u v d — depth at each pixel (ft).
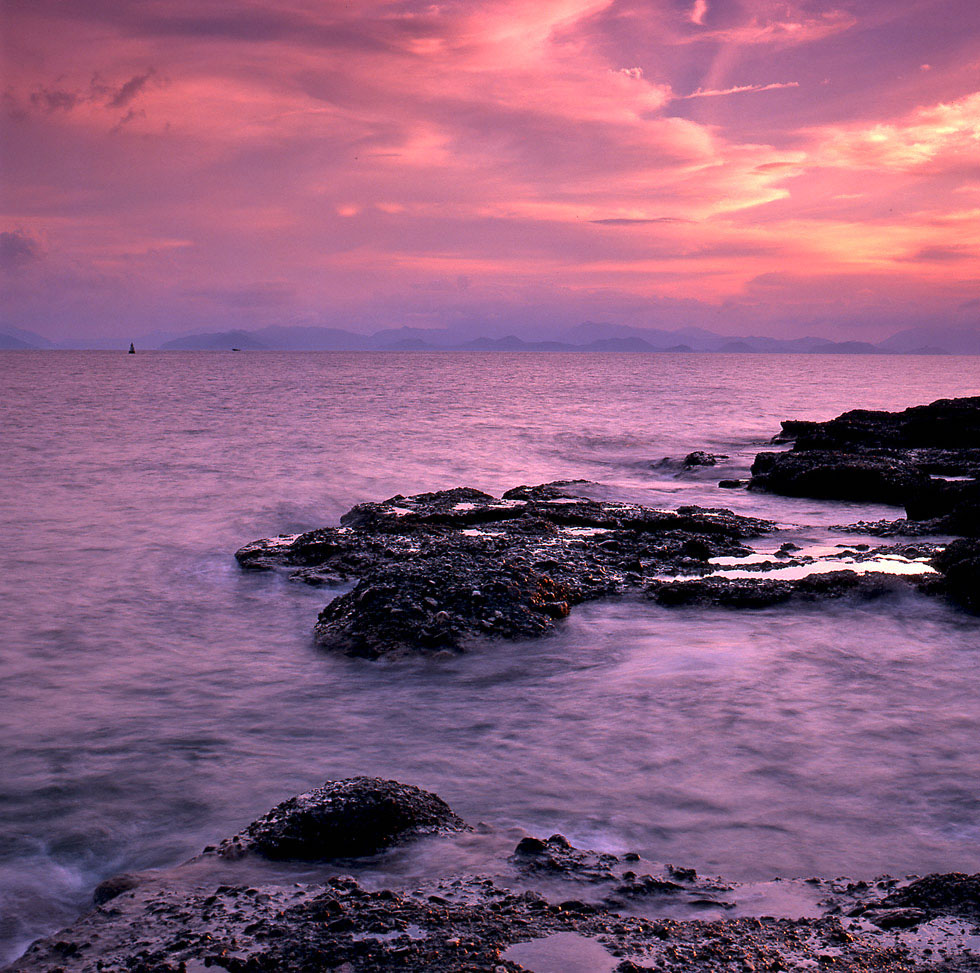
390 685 36.06
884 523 72.33
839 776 25.62
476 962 14.57
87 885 21.30
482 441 150.61
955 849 21.22
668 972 14.20
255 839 21.26
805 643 39.27
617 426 183.42
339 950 15.17
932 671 35.37
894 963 14.67
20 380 381.60
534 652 39.65
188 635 44.62
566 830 22.48
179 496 90.43
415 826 21.71
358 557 57.98
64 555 63.52
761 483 97.60
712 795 24.50
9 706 33.73
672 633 41.73
